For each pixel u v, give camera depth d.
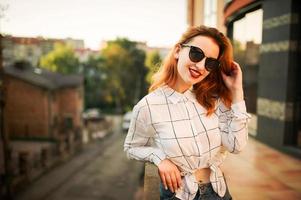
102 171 18.36
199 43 1.43
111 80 58.00
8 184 11.97
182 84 1.54
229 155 5.58
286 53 5.88
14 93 26.23
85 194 14.01
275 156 5.55
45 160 17.62
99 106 60.38
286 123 5.86
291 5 5.74
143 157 1.52
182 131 1.45
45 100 26.48
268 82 6.50
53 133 27.50
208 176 1.56
